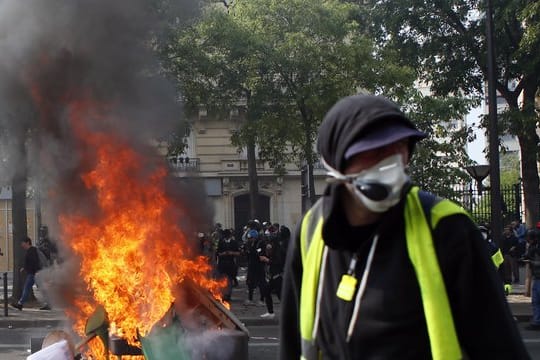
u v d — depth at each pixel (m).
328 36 16.83
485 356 1.80
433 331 1.74
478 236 1.82
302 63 16.48
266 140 17.98
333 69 16.78
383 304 1.80
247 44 16.56
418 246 1.79
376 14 18.88
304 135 17.08
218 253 15.41
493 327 1.79
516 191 21.48
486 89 20.69
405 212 1.84
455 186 25.62
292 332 2.16
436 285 1.76
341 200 1.89
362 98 1.86
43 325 13.12
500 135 19.30
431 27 18.55
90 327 6.23
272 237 15.45
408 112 21.41
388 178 1.81
